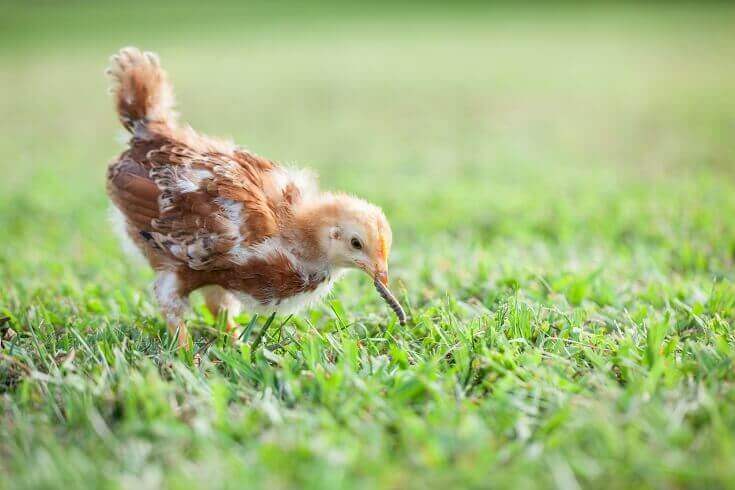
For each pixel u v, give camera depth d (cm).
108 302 109
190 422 91
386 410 91
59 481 86
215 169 103
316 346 97
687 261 115
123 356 96
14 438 90
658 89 242
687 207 128
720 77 254
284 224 103
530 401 93
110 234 128
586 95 240
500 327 100
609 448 87
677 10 434
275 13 479
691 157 161
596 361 96
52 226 131
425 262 116
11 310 108
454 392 94
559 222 127
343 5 509
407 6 500
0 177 155
